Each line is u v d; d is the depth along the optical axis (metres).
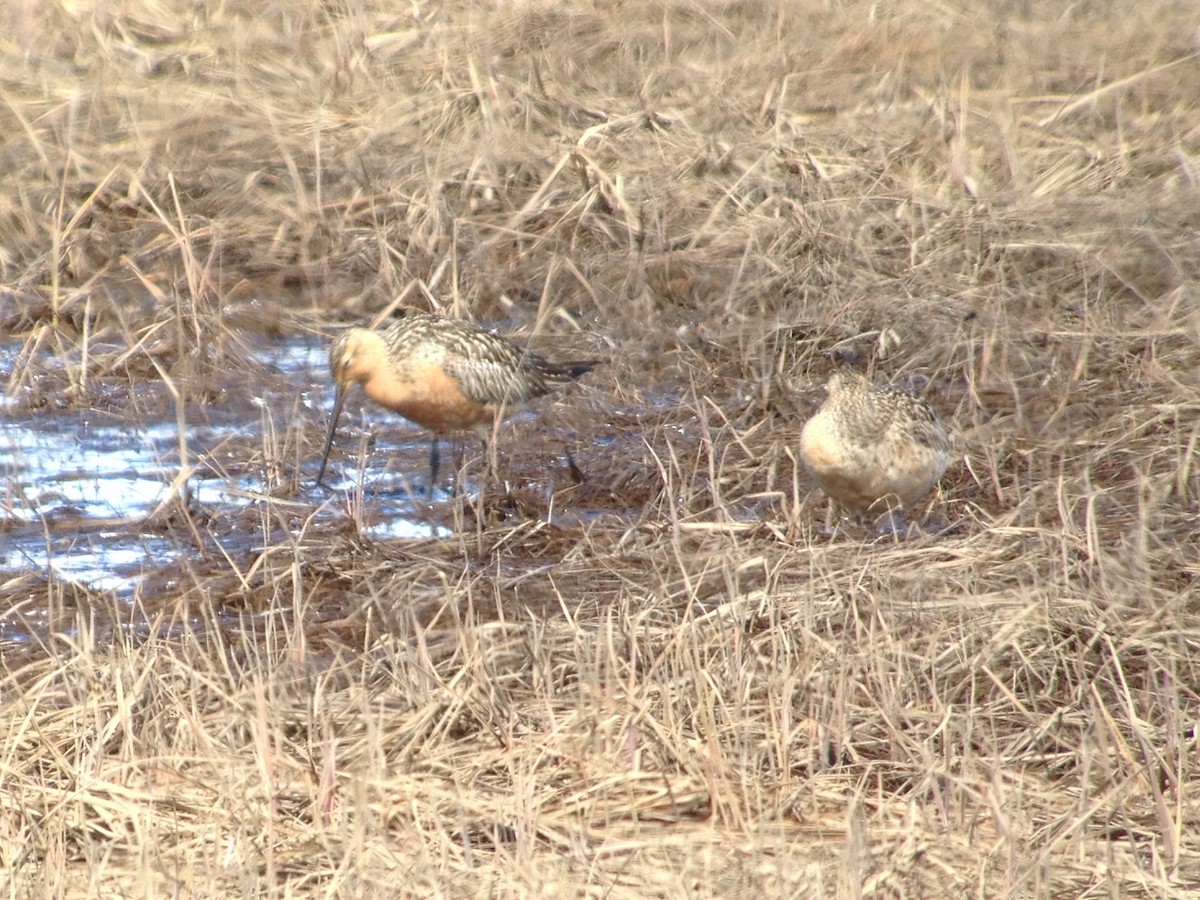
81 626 12.65
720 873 10.09
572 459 17.64
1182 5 33.44
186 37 31.25
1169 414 17.67
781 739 11.36
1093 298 21.30
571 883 9.91
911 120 26.66
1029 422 18.20
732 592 12.93
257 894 9.70
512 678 12.66
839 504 16.28
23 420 18.94
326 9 33.03
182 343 20.34
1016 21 32.56
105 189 24.48
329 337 21.70
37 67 28.97
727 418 18.42
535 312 21.98
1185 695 12.23
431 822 10.74
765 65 29.06
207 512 16.42
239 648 13.43
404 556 15.42
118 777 11.17
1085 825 10.50
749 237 22.52
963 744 11.44
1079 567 14.00
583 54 29.72
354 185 24.98
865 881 9.87
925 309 20.75
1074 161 25.02
